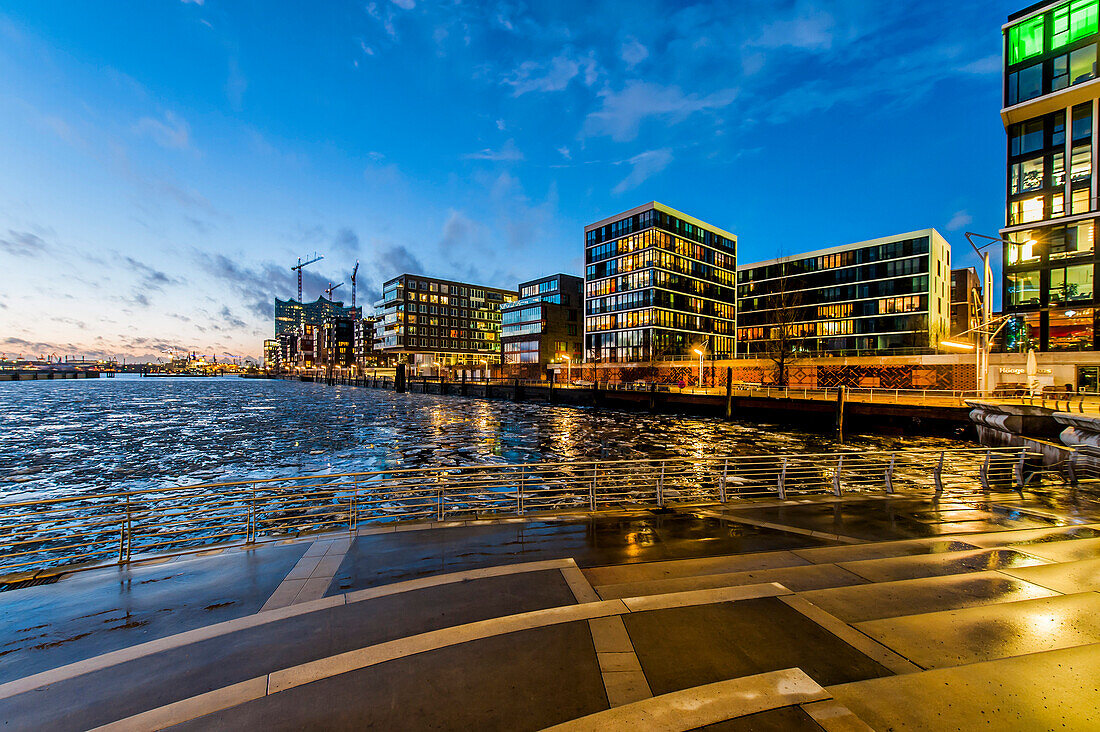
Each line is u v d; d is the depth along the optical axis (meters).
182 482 23.92
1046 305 36.47
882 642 4.67
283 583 6.84
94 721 3.83
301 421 51.19
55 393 111.88
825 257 74.44
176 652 4.86
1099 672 4.09
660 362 68.94
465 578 6.63
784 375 51.81
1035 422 20.22
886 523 9.52
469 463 27.50
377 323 159.75
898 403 32.91
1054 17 36.50
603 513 10.30
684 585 6.31
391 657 4.60
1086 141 35.28
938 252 67.12
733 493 17.77
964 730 3.37
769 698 3.79
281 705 3.93
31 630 5.68
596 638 4.84
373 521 10.05
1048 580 6.25
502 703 3.86
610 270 80.25
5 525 7.05
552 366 91.19
